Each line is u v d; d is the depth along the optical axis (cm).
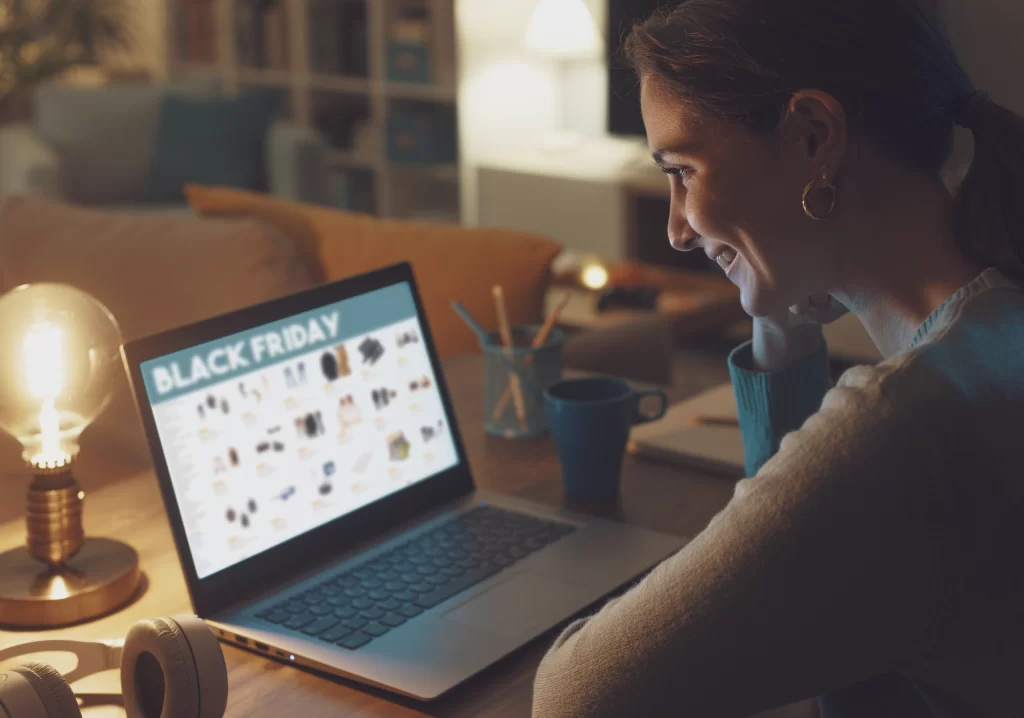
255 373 104
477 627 91
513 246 207
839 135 68
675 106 71
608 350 192
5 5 546
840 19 67
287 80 543
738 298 330
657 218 439
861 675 66
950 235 72
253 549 99
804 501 64
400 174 523
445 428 120
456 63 482
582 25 433
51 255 202
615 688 69
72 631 93
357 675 84
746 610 65
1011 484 64
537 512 114
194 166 459
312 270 210
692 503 118
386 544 107
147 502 119
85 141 466
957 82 71
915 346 68
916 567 63
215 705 74
